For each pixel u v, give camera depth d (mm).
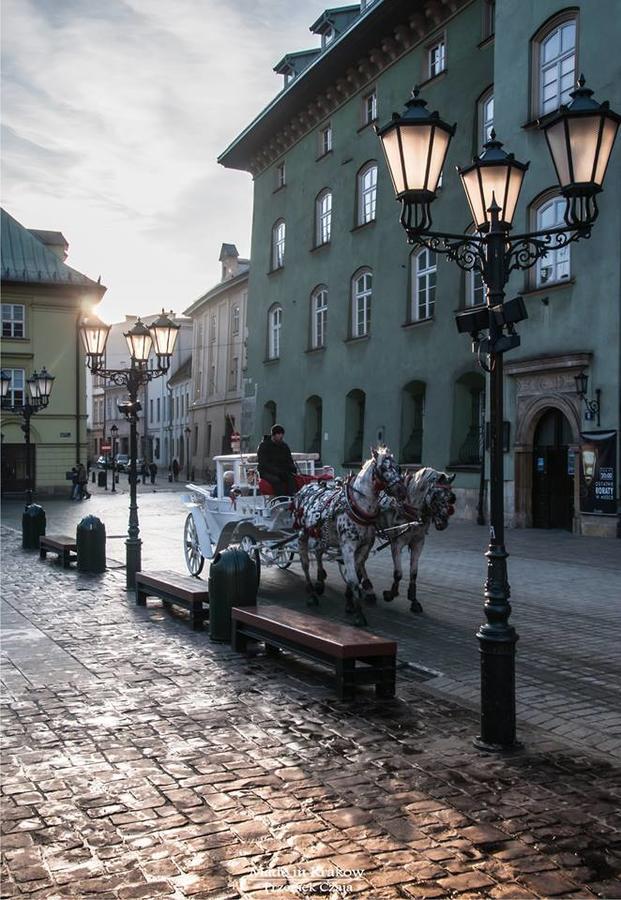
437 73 28281
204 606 11648
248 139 39688
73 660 8430
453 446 26547
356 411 32719
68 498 45031
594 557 16609
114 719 6492
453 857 4168
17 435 46562
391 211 30047
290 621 8016
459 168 6328
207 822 4602
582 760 5523
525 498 22891
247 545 12984
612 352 20172
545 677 7723
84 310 47938
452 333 26703
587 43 21375
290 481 12656
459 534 21500
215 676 7789
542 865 4082
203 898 3811
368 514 9992
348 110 33188
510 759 5535
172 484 61625
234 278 53469
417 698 7055
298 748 5793
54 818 4684
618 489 19891
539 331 22438
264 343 40188
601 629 9852
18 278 46156
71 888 3914
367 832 4449
